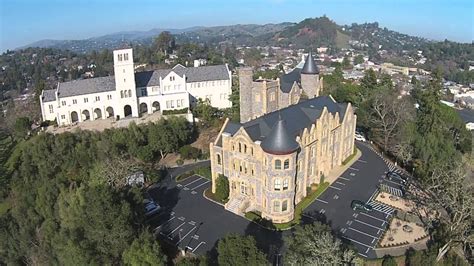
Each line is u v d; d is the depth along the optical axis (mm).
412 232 69062
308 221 72812
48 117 123875
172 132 108438
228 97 142500
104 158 94188
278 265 59875
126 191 71188
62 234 68500
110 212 59875
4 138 129250
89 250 58656
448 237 61844
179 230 71250
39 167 97688
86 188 72938
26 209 89125
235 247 50594
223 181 81062
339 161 98750
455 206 64062
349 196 82688
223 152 79375
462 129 128750
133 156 101562
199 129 124938
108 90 123062
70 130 114188
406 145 101125
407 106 126000
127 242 59844
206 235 69438
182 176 94938
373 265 60312
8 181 99250
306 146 78750
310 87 121625
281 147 67875
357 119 127688
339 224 71812
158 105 134250
